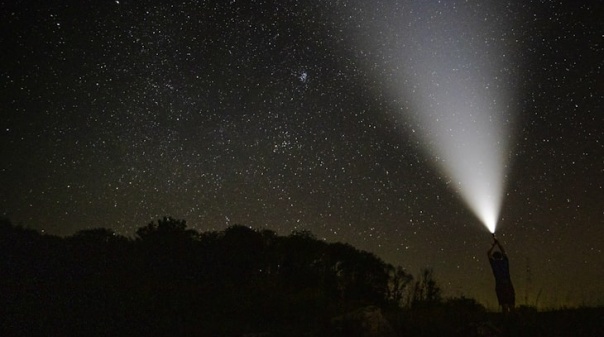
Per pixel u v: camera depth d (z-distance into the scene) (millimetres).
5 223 16703
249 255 18734
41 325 10945
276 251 19922
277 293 15602
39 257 14672
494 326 11039
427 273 17906
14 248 14844
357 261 20250
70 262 14844
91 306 12281
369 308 11211
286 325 12992
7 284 12688
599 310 12547
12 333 10453
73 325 11211
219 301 14562
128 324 11789
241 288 16141
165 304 13859
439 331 11266
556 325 11422
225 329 12148
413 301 16656
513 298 13086
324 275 19250
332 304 15062
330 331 11219
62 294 12680
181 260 17156
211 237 19703
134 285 14297
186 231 19875
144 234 19219
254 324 13078
